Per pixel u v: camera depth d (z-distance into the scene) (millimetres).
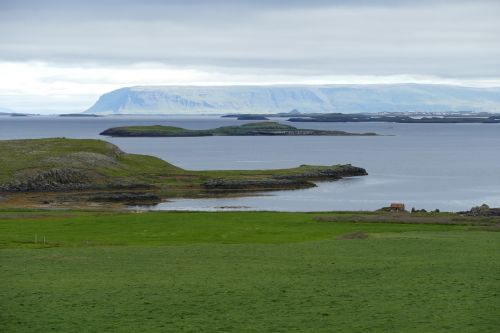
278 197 166500
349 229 93250
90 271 60406
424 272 59125
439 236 83125
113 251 72125
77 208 136375
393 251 70625
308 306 48031
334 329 42750
